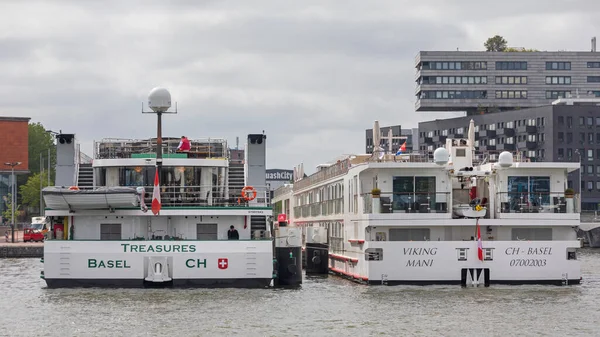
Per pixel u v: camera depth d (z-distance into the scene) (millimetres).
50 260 60969
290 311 53875
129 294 59000
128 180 66812
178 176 66562
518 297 59969
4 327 49312
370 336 46750
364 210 68062
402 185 68250
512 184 69125
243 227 64062
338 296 60406
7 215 188750
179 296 58250
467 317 52250
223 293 59625
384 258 65625
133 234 63250
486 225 67500
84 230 63281
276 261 65812
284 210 122250
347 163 77438
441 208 67625
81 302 56250
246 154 68250
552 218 67875
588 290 63531
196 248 60688
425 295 60875
